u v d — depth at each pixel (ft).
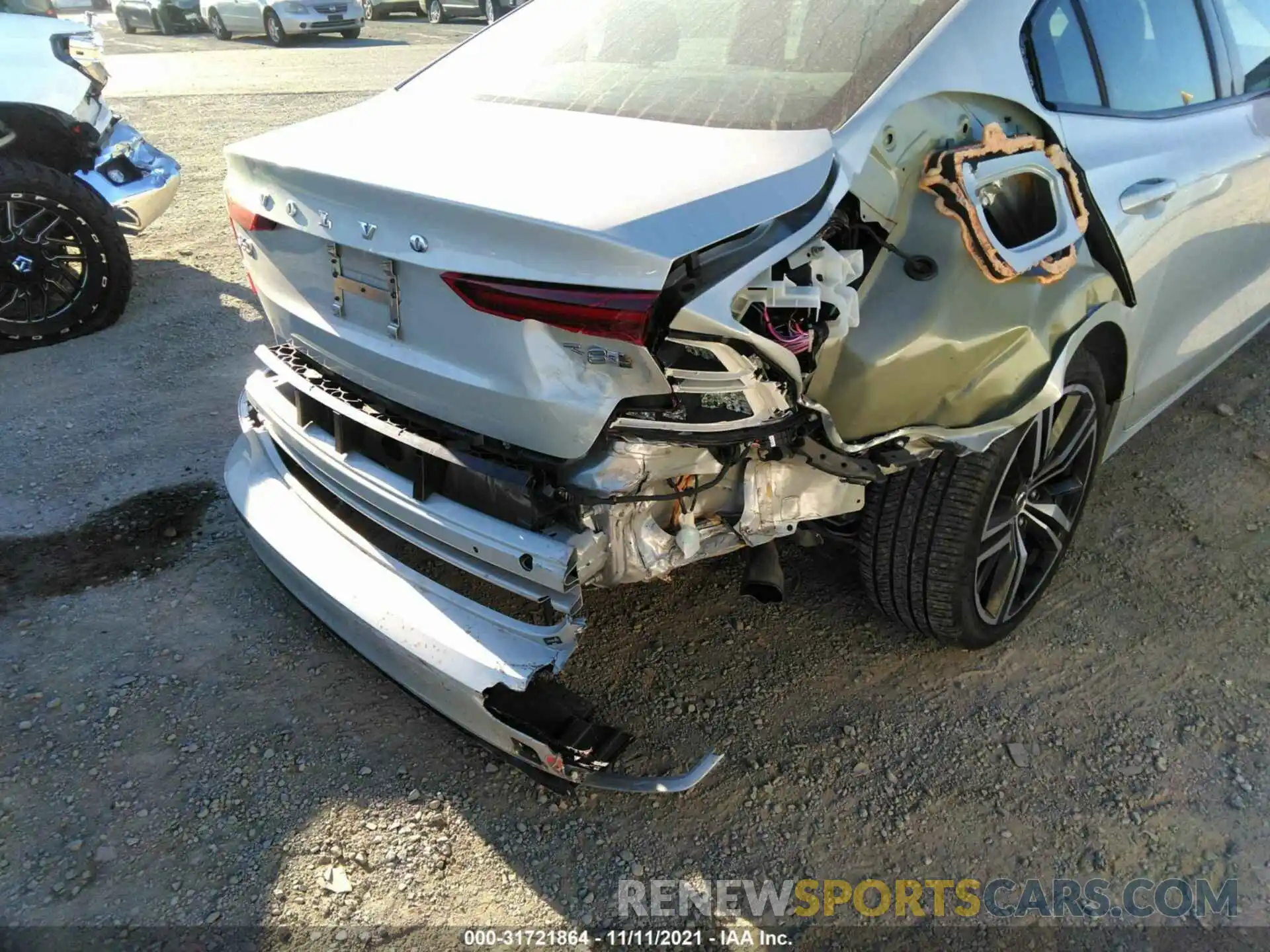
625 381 5.61
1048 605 9.36
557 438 5.87
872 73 6.74
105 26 67.97
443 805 7.28
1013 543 8.16
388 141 7.06
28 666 8.46
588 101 7.47
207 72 39.65
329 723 7.97
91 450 11.84
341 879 6.72
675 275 5.43
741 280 5.57
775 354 5.76
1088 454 8.80
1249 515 10.71
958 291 6.58
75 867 6.74
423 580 7.04
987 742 7.84
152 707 8.08
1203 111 9.61
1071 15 7.97
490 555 6.35
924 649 8.80
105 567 9.77
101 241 14.89
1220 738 7.87
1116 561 9.96
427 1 62.75
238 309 16.43
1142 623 9.12
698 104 7.02
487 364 5.95
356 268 6.54
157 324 15.75
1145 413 10.33
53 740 7.73
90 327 15.35
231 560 9.93
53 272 14.79
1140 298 8.67
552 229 5.34
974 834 7.07
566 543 6.11
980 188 6.61
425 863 6.84
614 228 5.32
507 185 5.86
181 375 13.94
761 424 6.03
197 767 7.54
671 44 7.90
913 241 6.66
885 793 7.39
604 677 8.43
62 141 16.24
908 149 6.65
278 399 8.33
